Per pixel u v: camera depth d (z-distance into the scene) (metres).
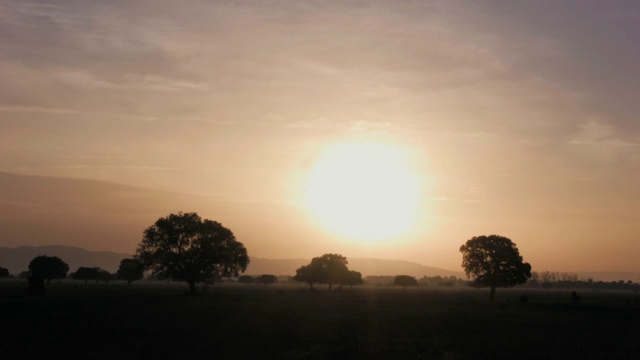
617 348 38.62
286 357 32.88
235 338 41.25
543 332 49.16
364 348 37.31
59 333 42.56
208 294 125.62
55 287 164.62
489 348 37.97
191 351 34.31
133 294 119.75
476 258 133.50
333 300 107.88
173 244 120.69
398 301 109.19
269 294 137.75
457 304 100.62
